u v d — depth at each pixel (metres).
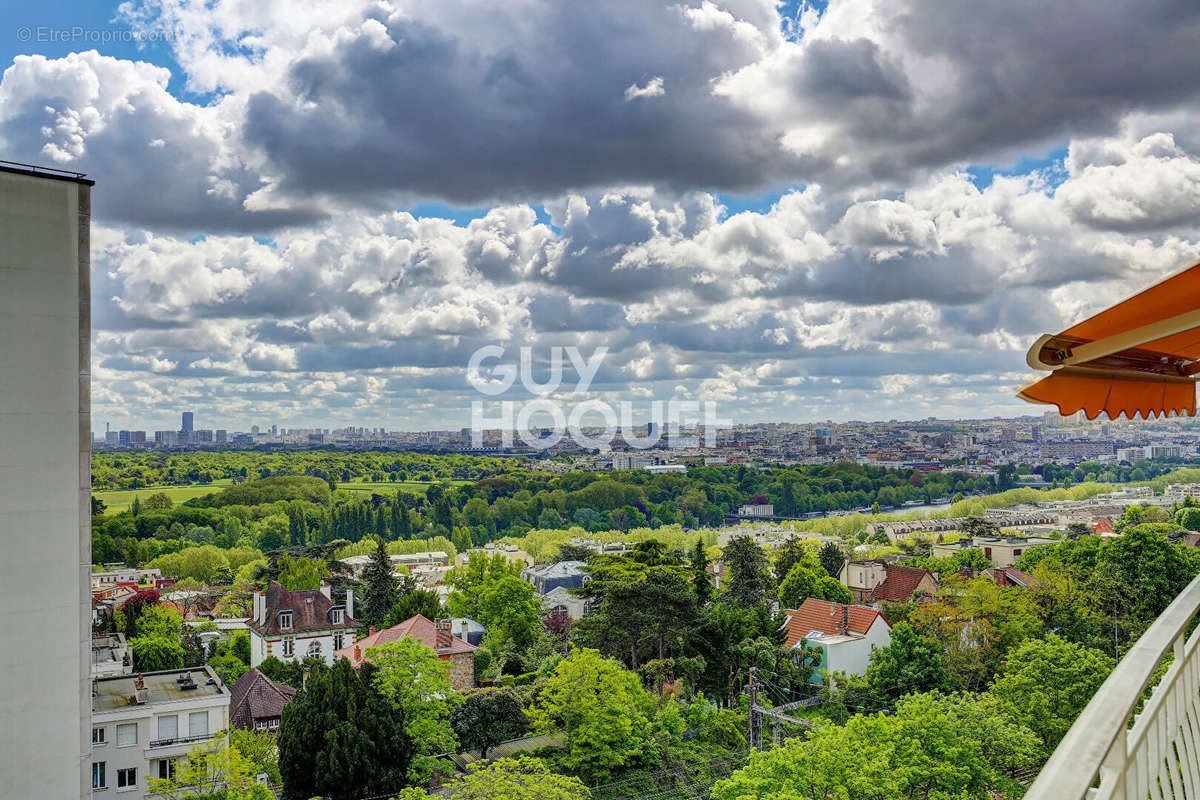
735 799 23.27
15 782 15.31
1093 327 4.11
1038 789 1.96
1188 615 3.25
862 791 22.19
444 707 34.69
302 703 30.36
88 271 16.75
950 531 146.62
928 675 39.69
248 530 151.88
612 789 32.16
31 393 15.91
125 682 36.75
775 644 45.16
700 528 176.00
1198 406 5.65
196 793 31.12
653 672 42.19
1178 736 3.22
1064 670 30.59
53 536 16.00
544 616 78.50
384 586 73.75
